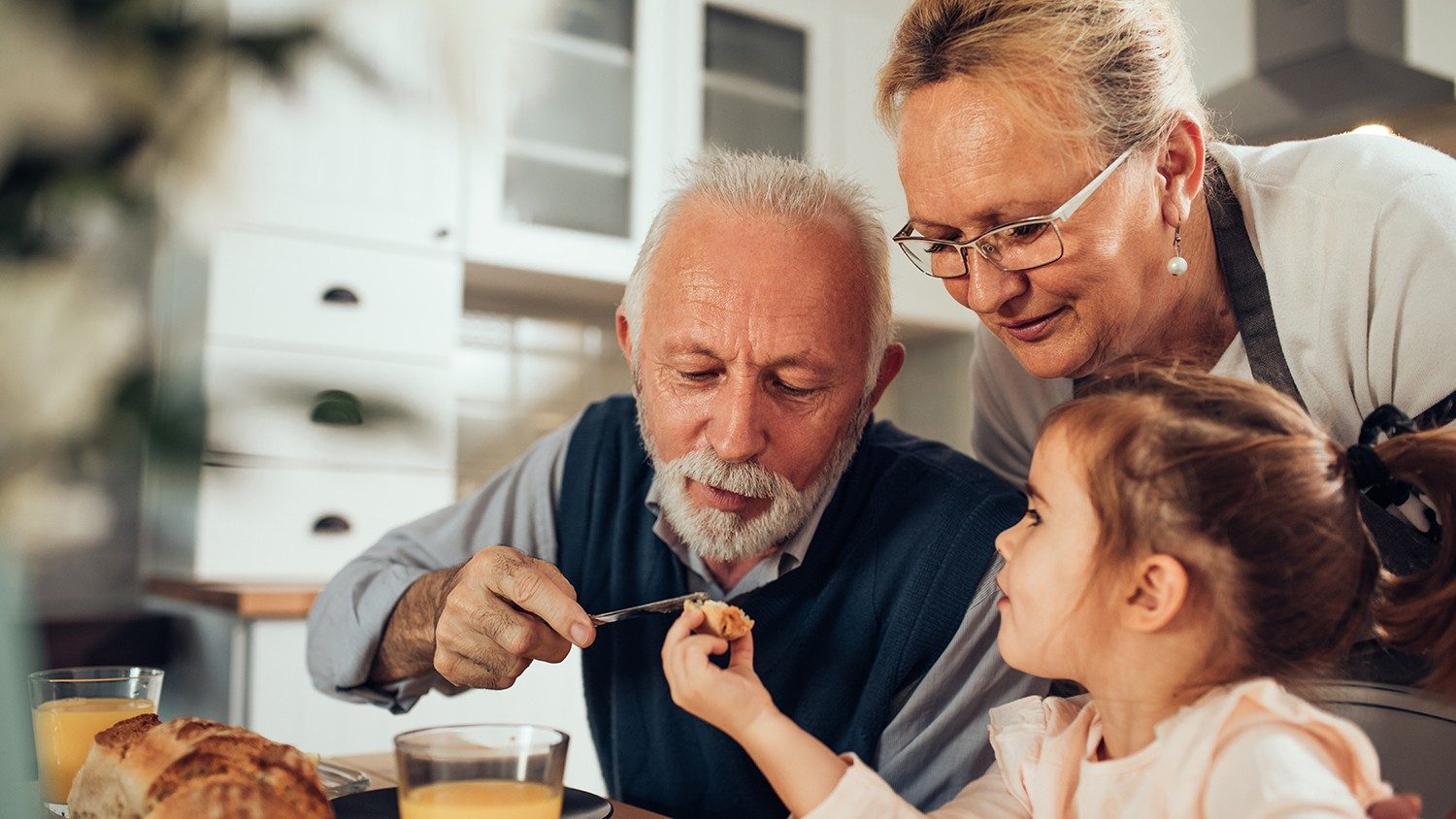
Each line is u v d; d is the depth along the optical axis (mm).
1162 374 754
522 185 2551
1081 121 823
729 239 952
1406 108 2012
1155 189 886
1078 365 915
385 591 1063
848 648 1035
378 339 2344
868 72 2990
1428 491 725
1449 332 850
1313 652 686
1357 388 916
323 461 2230
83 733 768
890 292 1062
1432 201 891
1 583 276
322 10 289
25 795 277
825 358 959
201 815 570
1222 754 612
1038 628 723
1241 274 957
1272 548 665
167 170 293
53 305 282
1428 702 821
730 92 2824
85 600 2285
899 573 1039
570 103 2615
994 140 825
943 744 1011
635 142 2672
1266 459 673
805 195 990
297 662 1945
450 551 1207
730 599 1061
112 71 287
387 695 1126
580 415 1255
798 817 707
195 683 2082
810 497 1016
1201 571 667
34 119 283
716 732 1031
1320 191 934
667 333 966
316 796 614
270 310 2223
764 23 2873
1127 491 684
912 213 897
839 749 1032
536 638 917
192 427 288
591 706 1164
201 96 294
